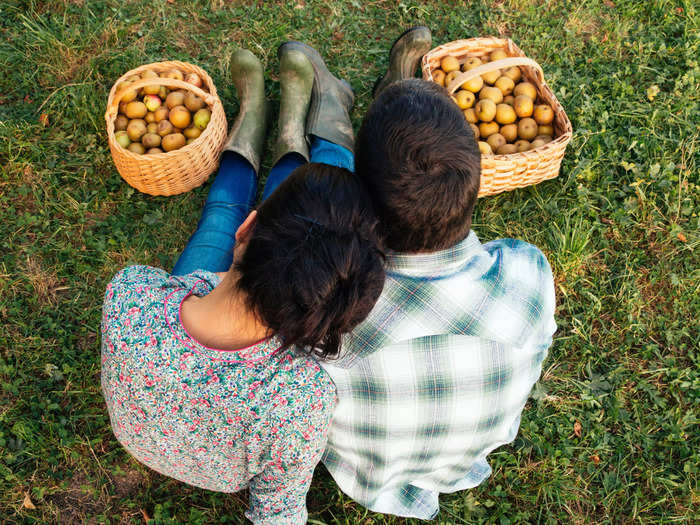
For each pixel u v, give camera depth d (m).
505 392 1.47
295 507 1.52
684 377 2.49
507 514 2.23
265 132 2.88
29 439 2.23
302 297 1.00
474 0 3.38
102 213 2.74
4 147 2.76
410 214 1.16
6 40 3.05
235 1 3.29
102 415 2.32
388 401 1.40
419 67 3.05
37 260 2.60
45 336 2.45
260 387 1.24
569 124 2.56
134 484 2.25
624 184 2.91
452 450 1.60
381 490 1.74
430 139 1.13
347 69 3.19
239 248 1.18
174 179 2.59
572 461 2.35
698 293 2.66
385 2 3.37
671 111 3.11
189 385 1.23
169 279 1.41
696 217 2.80
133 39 3.14
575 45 3.30
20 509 2.14
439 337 1.33
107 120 2.47
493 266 1.38
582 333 2.57
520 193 2.86
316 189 1.05
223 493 2.21
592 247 2.76
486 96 2.68
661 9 3.37
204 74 2.65
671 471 2.33
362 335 1.31
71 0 3.19
